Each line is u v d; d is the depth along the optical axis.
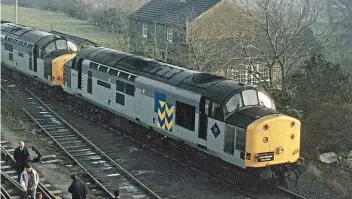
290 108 22.17
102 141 23.89
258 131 16.78
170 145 21.39
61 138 24.16
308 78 22.56
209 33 36.03
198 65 30.34
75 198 14.75
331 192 18.19
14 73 37.75
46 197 16.80
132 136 24.27
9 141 23.09
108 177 19.20
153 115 21.67
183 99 19.56
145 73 22.70
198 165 19.88
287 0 29.38
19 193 17.17
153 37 39.09
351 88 22.69
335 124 20.69
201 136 18.84
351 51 40.22
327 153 21.67
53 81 30.97
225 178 18.55
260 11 29.36
